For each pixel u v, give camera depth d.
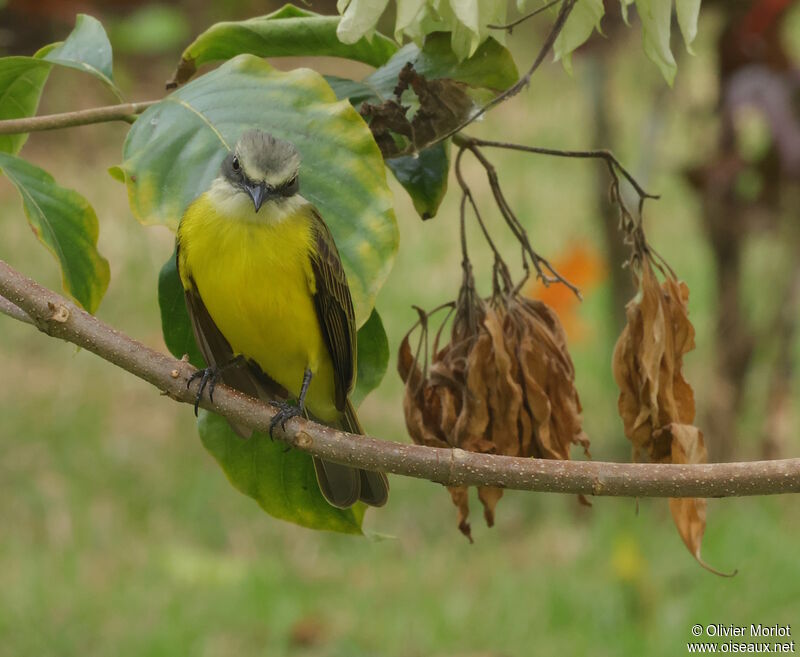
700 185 12.56
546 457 5.00
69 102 22.84
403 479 14.71
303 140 4.64
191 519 13.84
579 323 15.30
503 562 13.04
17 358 17.30
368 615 11.95
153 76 23.30
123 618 11.88
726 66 12.22
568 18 4.99
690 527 4.86
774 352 13.77
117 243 19.53
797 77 11.95
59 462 14.77
